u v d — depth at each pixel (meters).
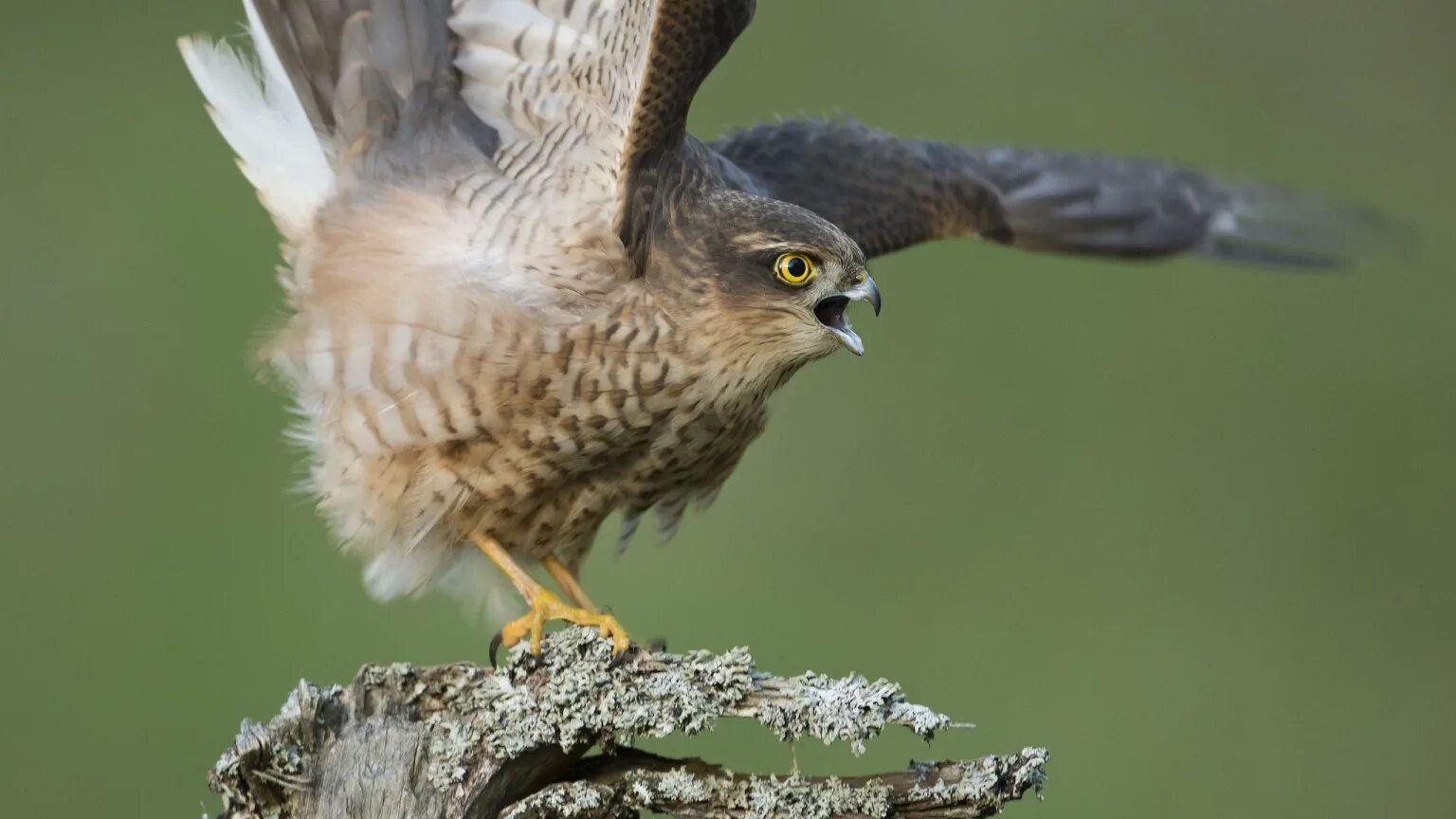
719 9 9.30
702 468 10.55
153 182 15.70
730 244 9.80
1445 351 16.70
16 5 16.75
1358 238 13.43
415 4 10.16
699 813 8.27
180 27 16.64
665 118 9.55
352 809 8.27
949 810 8.09
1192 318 16.66
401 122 10.16
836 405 15.68
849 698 8.24
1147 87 17.53
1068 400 16.11
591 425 9.80
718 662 8.45
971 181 12.55
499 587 10.57
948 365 16.08
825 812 8.15
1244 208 13.34
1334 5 18.47
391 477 9.95
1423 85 18.31
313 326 9.78
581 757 8.55
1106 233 12.94
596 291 9.68
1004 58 17.55
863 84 17.08
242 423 14.66
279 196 10.27
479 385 9.59
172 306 15.09
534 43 9.92
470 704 8.53
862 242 12.02
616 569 14.43
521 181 9.87
